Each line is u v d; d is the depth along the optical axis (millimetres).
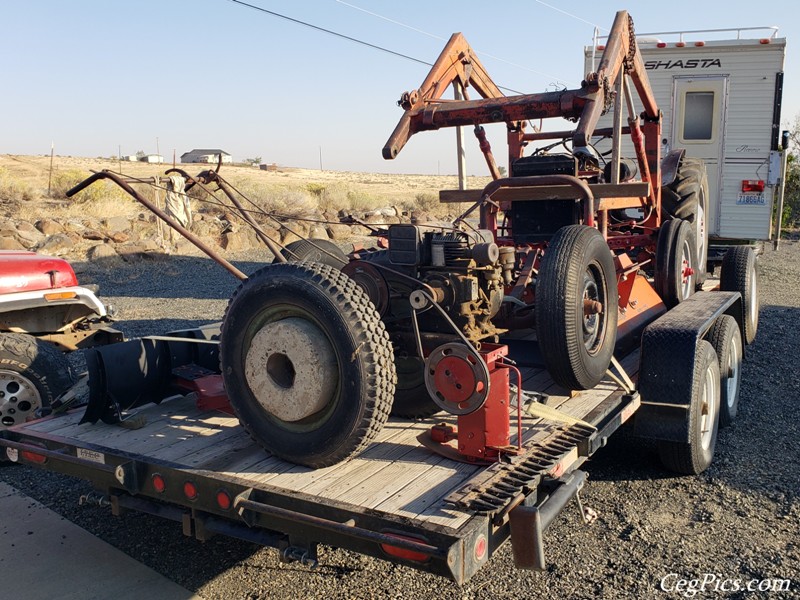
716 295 6156
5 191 21562
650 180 6750
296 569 3934
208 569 3951
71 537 4332
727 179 11672
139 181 4395
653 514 4457
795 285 13352
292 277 3389
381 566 3945
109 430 4137
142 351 4410
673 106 11695
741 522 4328
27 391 5195
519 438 3357
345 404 3295
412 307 3631
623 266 5254
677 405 4574
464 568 2684
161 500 3668
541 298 3943
